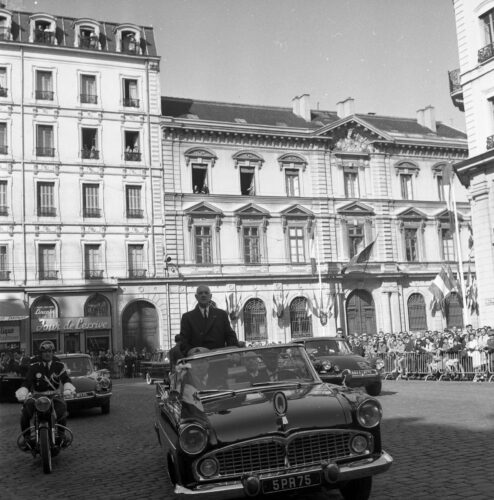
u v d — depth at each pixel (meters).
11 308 40.47
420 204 53.00
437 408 14.70
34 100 43.06
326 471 6.14
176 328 44.56
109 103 45.06
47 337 41.75
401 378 26.89
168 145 46.19
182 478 6.12
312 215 49.16
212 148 47.53
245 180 49.41
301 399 6.74
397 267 51.34
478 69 28.97
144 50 46.75
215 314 9.55
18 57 43.09
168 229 45.19
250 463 6.16
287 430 6.24
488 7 28.39
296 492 6.21
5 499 8.36
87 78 45.06
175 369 8.18
